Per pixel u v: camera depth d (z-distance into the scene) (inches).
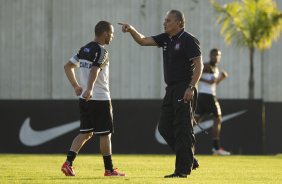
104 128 1039.0
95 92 1029.2
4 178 989.8
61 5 3526.1
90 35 3518.7
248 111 2160.4
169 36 1021.2
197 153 2132.1
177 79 1001.5
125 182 915.4
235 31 3161.9
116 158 1708.9
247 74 3467.0
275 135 2365.9
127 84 3506.4
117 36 3506.4
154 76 3511.3
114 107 2143.2
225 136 2158.0
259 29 3100.4
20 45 3516.2
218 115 1972.2
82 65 1026.7
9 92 3513.8
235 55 3469.5
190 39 994.1
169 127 1022.4
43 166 1294.3
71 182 913.5
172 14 999.0
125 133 2143.2
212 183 938.1
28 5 3518.7
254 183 976.3
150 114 2140.7
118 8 3516.2
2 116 2146.9
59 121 2149.4
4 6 3516.2
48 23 3516.2
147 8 3508.9
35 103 2151.8
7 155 1904.5
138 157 1785.2
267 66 3474.4
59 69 3516.2
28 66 3518.7
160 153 2129.7
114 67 3511.3
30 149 2143.2
